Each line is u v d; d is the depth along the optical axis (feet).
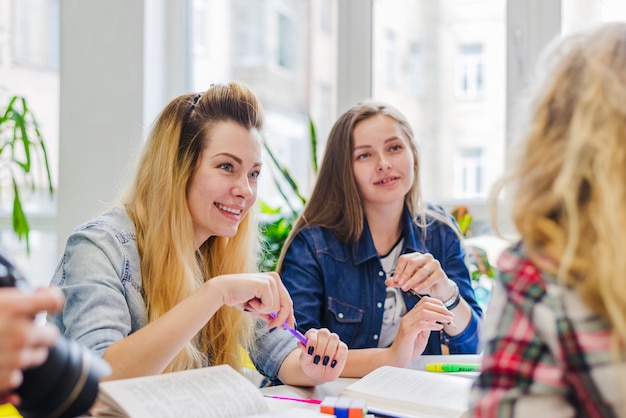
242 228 4.41
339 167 5.41
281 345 4.23
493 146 7.04
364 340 5.24
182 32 7.75
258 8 7.83
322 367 3.83
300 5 7.65
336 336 3.91
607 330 1.86
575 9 6.70
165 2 7.61
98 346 3.18
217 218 3.95
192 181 3.92
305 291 5.15
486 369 2.03
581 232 1.93
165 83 7.67
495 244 6.84
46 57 7.96
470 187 7.14
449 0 7.13
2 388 1.90
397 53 7.32
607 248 1.87
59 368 2.06
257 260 4.85
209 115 3.95
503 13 6.95
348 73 7.38
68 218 7.51
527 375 1.94
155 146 3.97
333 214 5.46
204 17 7.97
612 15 6.59
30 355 1.95
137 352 3.09
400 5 7.28
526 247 2.08
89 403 2.13
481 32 7.04
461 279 5.54
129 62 7.33
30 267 7.97
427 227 5.64
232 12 7.91
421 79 7.25
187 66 7.95
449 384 3.43
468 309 5.03
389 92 7.38
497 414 1.94
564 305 1.92
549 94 2.17
